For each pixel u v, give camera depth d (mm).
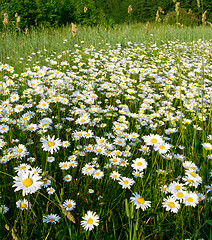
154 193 1854
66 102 2863
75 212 1794
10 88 3564
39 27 10883
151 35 10047
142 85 4375
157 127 3141
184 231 1639
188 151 2473
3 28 9281
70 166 2152
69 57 6215
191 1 18703
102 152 2164
